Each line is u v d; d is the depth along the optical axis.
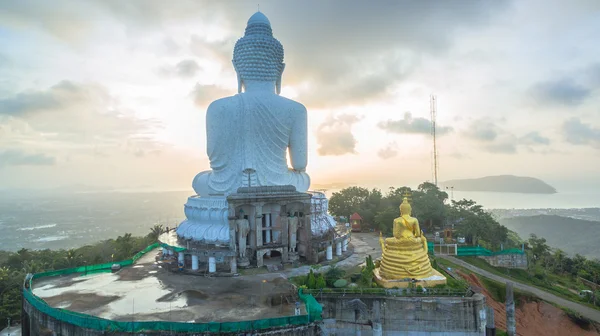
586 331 43.09
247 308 30.44
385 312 31.22
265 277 38.22
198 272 39.97
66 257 67.56
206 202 43.91
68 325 27.83
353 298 31.41
